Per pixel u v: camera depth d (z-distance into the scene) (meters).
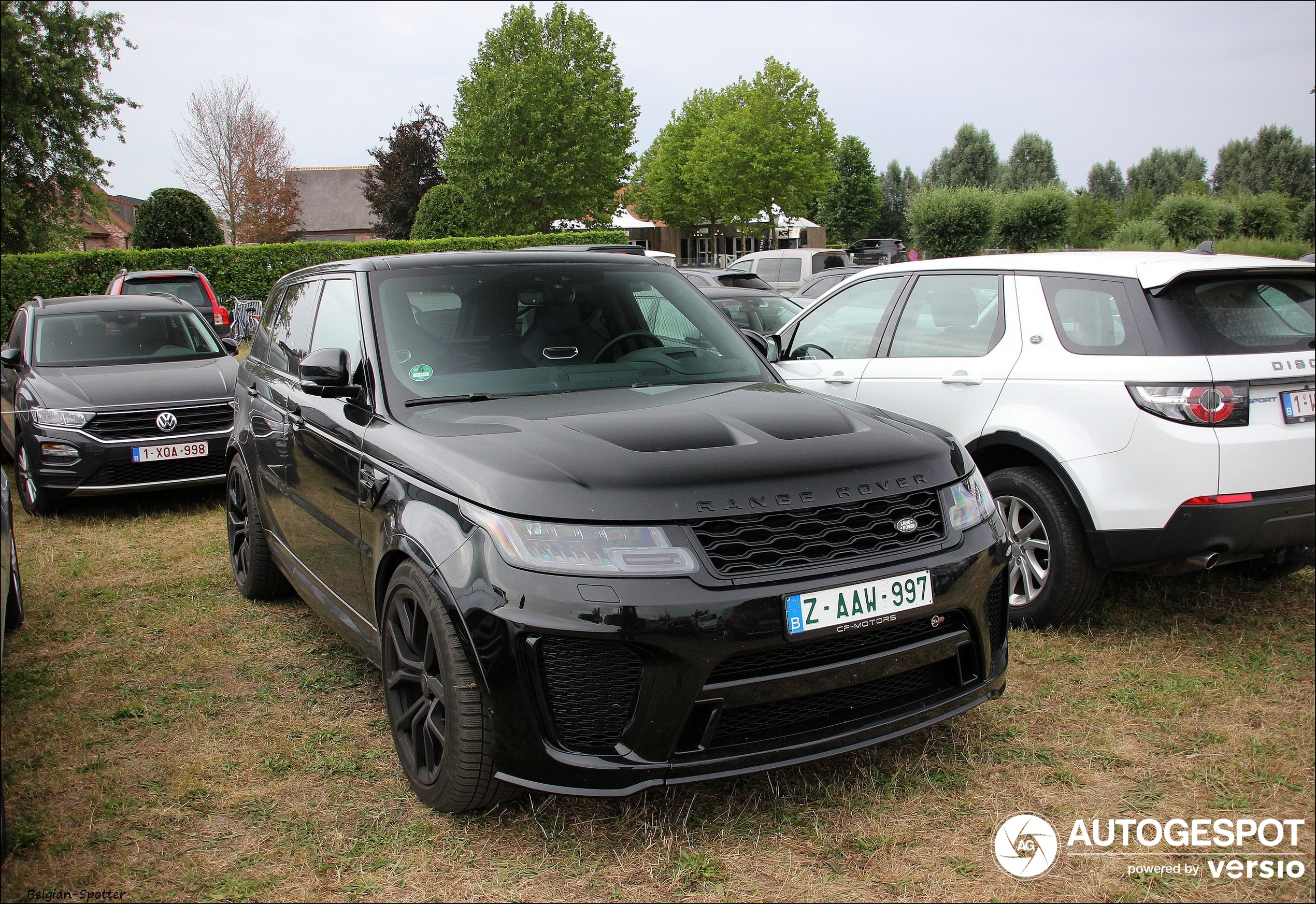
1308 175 91.19
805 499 2.53
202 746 3.28
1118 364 3.82
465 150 40.66
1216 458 3.55
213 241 35.34
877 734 2.61
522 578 2.41
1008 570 2.96
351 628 3.34
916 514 2.68
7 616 4.30
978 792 2.87
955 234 42.75
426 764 2.80
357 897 2.43
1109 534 3.80
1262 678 3.63
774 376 3.75
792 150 42.44
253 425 4.54
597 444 2.69
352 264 3.84
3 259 20.91
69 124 28.92
